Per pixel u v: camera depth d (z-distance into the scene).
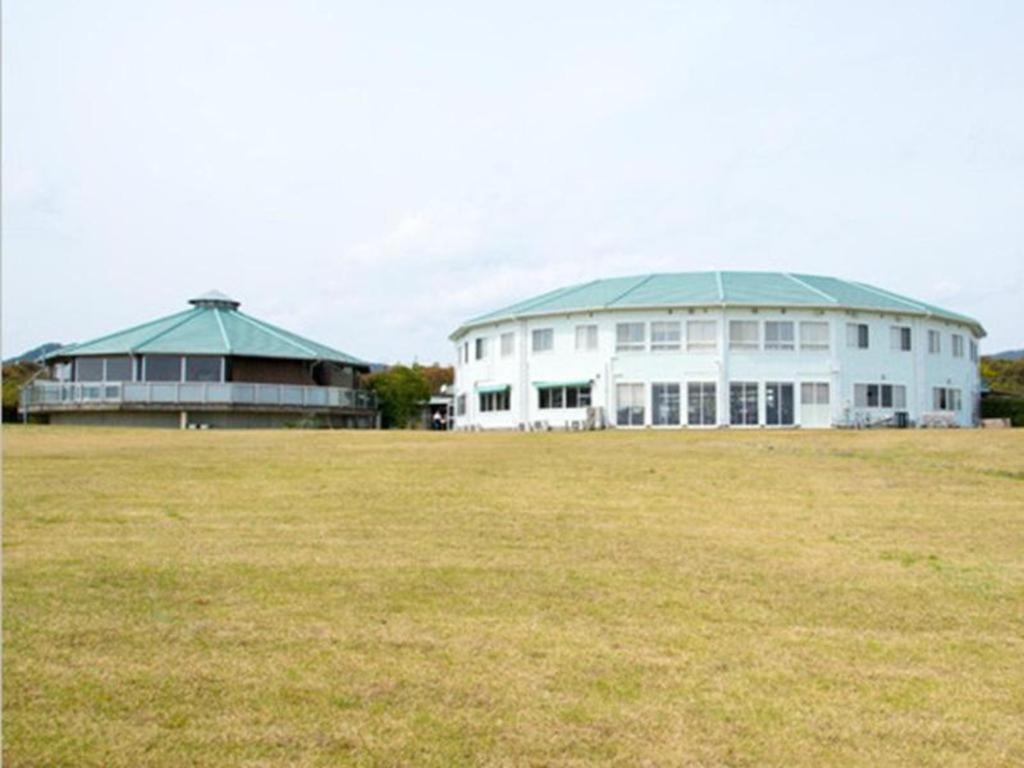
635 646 7.52
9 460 19.83
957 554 11.09
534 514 13.45
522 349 51.75
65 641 7.26
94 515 12.79
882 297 52.50
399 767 5.37
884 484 16.88
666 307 47.97
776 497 15.34
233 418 50.72
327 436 30.30
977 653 7.53
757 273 54.50
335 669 6.83
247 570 9.70
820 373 48.03
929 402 51.25
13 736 5.61
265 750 5.53
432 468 18.75
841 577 9.88
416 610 8.37
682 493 15.67
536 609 8.49
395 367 70.75
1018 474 18.28
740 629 8.04
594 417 48.03
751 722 6.09
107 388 49.44
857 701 6.49
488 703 6.29
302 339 58.69
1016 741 5.91
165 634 7.50
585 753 5.59
